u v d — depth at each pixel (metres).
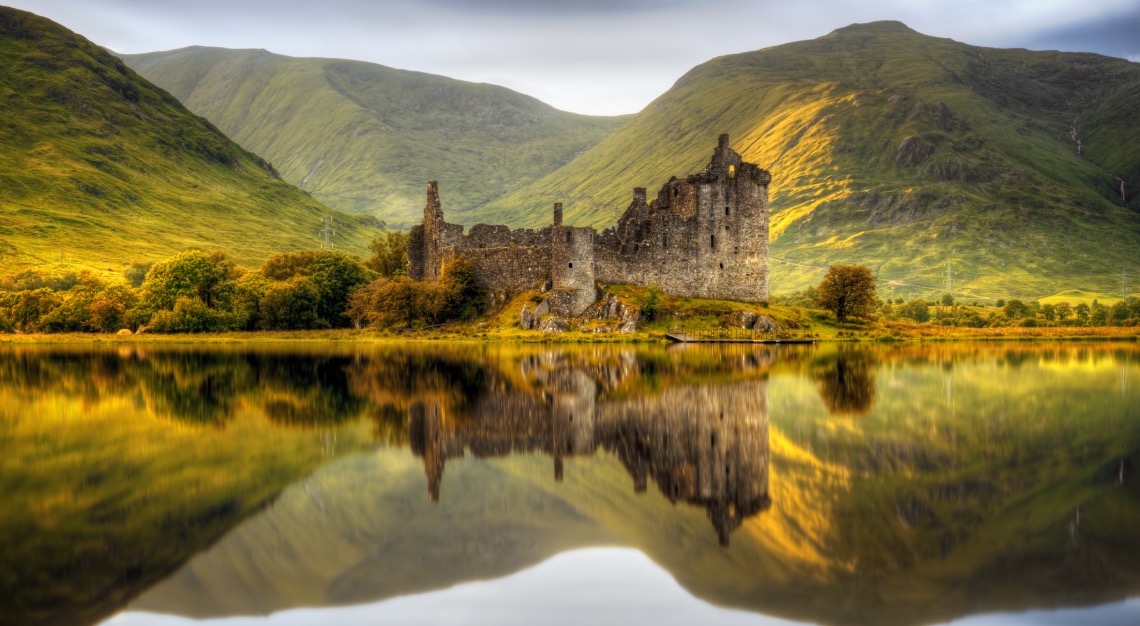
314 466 42.09
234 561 28.86
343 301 151.50
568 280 127.00
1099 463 41.72
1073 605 24.95
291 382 74.62
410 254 148.50
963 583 26.41
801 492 36.94
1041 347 123.69
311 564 28.80
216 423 53.84
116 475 39.62
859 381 75.44
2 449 45.34
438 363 91.19
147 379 76.88
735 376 78.81
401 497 36.75
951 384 73.25
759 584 26.95
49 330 146.88
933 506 34.38
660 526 32.78
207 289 145.62
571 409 59.84
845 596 26.03
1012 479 38.53
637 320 125.69
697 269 140.00
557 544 30.94
